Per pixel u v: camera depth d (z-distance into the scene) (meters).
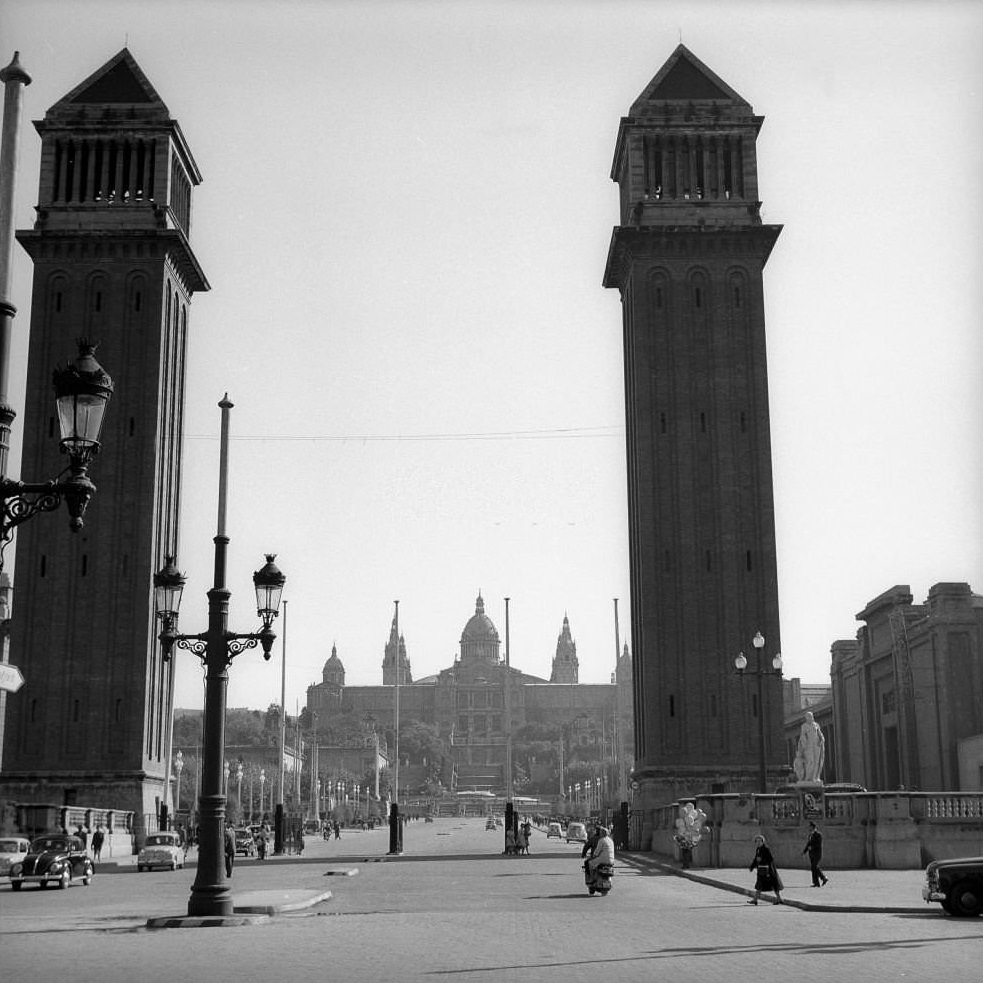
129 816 96.00
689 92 110.00
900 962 26.83
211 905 37.31
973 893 38.75
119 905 46.12
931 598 111.75
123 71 110.06
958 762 106.12
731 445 103.19
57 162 107.88
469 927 35.62
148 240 105.25
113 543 101.44
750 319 105.31
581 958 27.72
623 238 105.75
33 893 54.78
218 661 39.19
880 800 64.56
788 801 66.38
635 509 107.44
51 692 99.06
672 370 104.50
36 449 102.31
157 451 103.75
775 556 101.31
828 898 44.66
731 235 105.88
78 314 105.00
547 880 60.91
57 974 24.95
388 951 29.20
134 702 98.94
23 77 20.27
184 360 114.75
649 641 99.62
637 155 109.12
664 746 97.81
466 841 136.00
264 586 39.19
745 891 48.75
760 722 70.12
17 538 101.00
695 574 101.00
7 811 80.94
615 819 96.56
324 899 47.16
